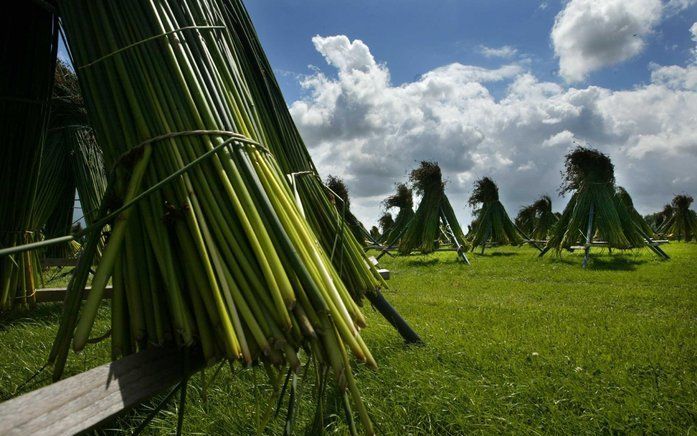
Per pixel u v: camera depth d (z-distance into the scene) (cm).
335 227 250
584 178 1617
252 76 247
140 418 260
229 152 170
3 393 284
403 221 2303
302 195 242
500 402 275
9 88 320
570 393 291
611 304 711
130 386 122
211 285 135
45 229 864
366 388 297
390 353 377
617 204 1616
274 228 159
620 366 343
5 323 502
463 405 272
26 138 368
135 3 180
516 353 379
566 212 1644
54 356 139
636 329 486
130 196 147
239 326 133
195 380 298
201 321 135
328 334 149
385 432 241
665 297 744
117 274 145
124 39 174
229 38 223
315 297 149
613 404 271
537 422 257
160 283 147
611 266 1280
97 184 851
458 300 738
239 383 297
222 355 135
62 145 840
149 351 136
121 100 168
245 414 259
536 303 718
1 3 296
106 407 112
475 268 1380
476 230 2203
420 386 297
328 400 278
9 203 388
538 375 321
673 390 292
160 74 170
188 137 164
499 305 666
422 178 1886
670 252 1762
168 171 157
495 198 2223
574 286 916
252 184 166
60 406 103
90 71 173
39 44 316
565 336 445
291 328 143
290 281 152
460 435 249
